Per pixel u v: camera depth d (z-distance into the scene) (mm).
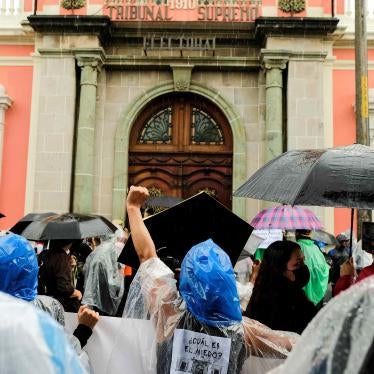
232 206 13172
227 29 12992
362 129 8906
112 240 6266
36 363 1022
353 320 1172
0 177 13281
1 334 1034
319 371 1188
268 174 3652
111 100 13406
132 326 2621
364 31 9031
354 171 3289
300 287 3342
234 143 13164
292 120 12586
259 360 2416
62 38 12875
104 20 12586
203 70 13383
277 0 13094
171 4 13328
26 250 2408
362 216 8289
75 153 12906
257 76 13344
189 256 2311
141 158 13477
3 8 13891
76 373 1090
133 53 13312
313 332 1241
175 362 2281
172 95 13539
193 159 13453
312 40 12727
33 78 13516
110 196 13172
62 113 12797
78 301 5219
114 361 2709
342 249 8492
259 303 3301
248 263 6297
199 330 2287
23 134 13438
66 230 5527
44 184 12641
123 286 5922
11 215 13180
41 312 1126
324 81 13195
